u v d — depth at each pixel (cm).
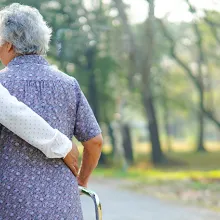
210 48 5147
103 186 2077
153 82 5088
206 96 6138
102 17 3388
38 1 2925
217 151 6366
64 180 402
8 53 420
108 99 4578
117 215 1316
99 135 426
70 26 3077
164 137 9894
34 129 391
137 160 5162
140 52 3878
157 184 2147
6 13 417
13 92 406
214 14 3703
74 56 3425
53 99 410
